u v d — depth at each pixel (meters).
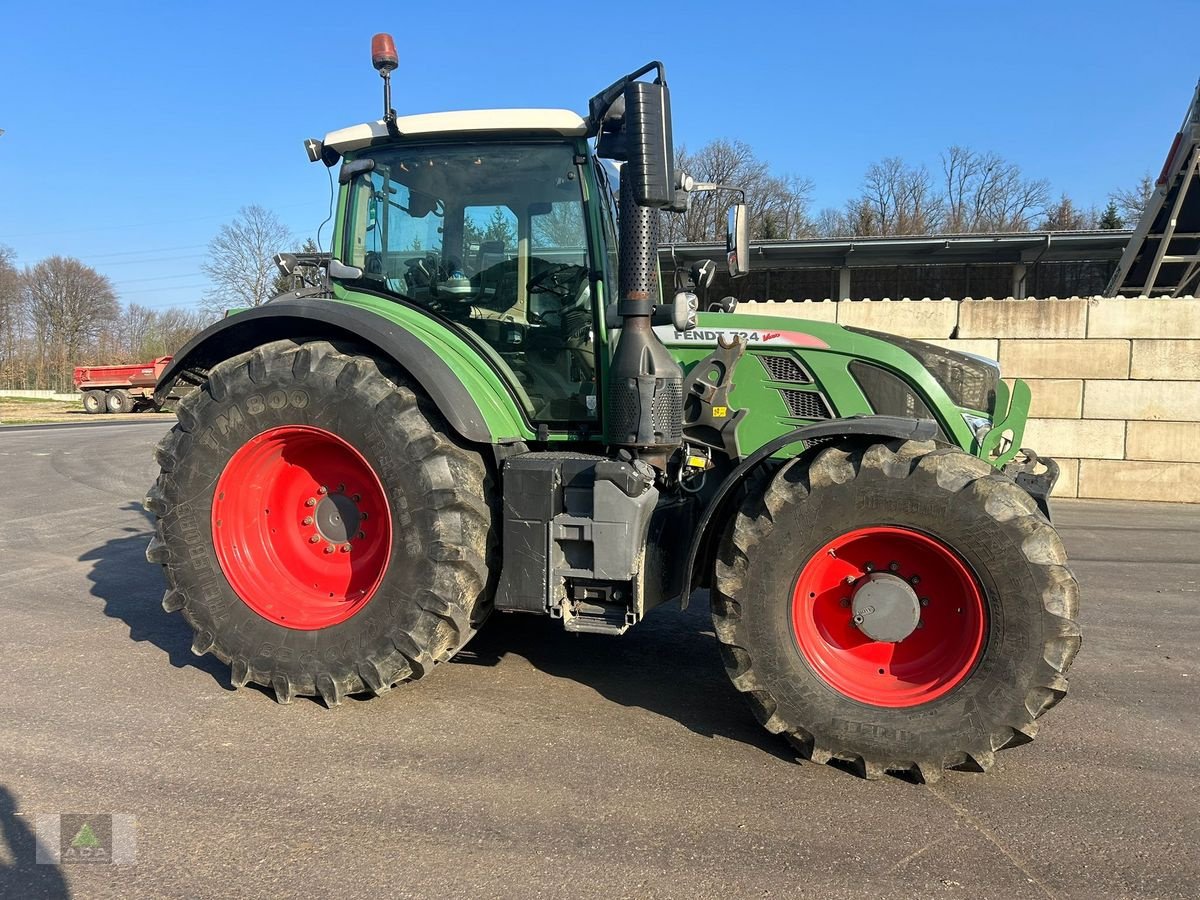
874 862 2.24
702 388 3.52
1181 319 7.54
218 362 3.77
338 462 3.34
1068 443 7.92
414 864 2.22
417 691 3.42
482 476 3.18
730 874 2.19
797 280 18.33
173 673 3.61
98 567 5.61
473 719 3.14
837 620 2.88
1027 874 2.20
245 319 3.42
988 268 17.83
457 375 3.23
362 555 3.36
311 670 3.17
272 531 3.41
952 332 8.08
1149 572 5.41
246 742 2.94
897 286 18.14
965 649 2.68
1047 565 2.55
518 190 3.55
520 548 3.03
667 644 4.05
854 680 2.79
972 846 2.32
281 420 3.22
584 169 3.46
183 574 3.34
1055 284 17.72
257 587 3.30
